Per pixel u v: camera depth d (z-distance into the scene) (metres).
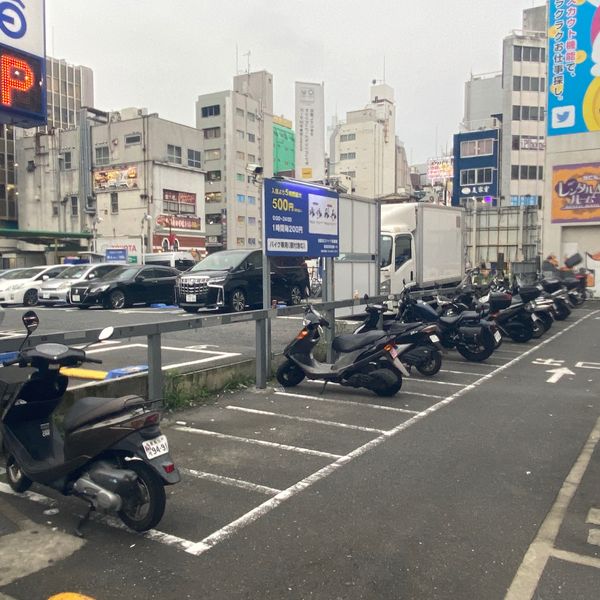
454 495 4.35
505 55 55.16
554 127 24.53
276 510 4.09
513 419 6.43
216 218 67.12
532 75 55.06
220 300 15.41
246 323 13.38
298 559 3.42
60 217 54.81
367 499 4.28
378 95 89.75
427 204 16.14
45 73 7.09
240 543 3.62
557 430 6.02
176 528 3.82
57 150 54.75
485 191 55.88
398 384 7.35
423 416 6.55
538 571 3.27
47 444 4.43
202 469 4.91
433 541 3.63
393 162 90.56
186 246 53.94
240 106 67.50
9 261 42.06
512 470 4.87
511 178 55.00
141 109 56.44
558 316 16.25
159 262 28.23
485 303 12.04
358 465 4.99
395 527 3.83
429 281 16.30
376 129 86.69
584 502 4.22
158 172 51.41
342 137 87.75
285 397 7.43
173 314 15.76
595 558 3.42
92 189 53.56
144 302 19.50
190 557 3.45
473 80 71.75
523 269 23.62
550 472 4.82
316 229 9.06
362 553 3.49
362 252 10.95
